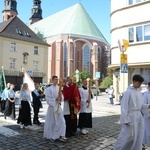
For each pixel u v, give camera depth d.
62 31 68.75
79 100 7.84
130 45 19.39
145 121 6.31
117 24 20.55
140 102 5.16
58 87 7.53
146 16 18.56
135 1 19.41
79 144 6.75
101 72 72.19
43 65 49.72
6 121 11.16
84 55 69.81
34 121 10.12
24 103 9.23
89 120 8.13
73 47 67.12
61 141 7.07
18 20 49.75
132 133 4.95
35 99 10.12
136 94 5.16
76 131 8.16
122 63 12.12
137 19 19.11
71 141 7.11
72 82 7.94
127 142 4.96
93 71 69.25
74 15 74.19
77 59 68.19
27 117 9.23
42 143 6.89
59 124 7.13
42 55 49.66
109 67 21.64
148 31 18.41
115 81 21.56
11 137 7.67
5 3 86.19
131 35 19.52
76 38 68.12
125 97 5.07
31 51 47.75
